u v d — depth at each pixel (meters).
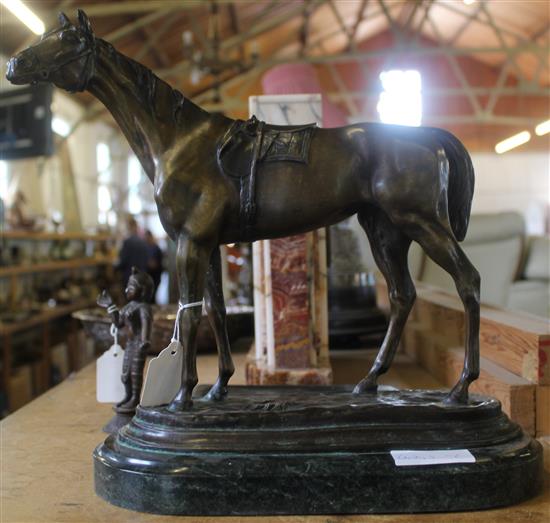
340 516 0.80
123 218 8.53
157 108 0.94
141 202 9.45
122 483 0.84
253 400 0.94
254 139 0.94
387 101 7.45
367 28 10.05
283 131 0.94
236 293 2.91
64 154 6.71
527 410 1.16
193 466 0.81
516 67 8.02
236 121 0.95
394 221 0.91
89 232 6.23
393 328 1.01
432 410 0.87
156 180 0.93
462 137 11.29
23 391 3.67
